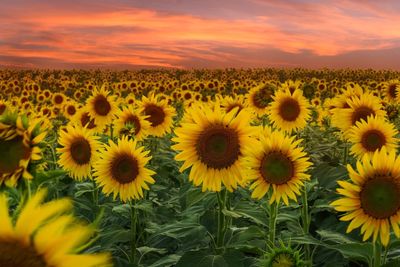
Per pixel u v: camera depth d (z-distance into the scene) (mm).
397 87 14648
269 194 5617
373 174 4453
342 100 10727
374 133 8008
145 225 7738
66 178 10336
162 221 7637
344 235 5633
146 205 6793
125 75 65688
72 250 1308
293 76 64938
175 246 6762
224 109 11570
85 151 8148
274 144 5629
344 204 4492
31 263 1285
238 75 64125
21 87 37750
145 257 6816
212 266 4801
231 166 5648
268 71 69750
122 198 6820
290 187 5527
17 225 1308
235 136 5695
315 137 13945
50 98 25828
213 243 5660
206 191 5727
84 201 7512
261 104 11930
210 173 5660
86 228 1348
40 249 1289
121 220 7699
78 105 18094
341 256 6031
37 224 1314
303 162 5547
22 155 3562
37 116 15422
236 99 12391
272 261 3963
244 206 5883
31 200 1346
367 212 4438
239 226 7141
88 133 8250
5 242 1302
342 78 60906
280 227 7191
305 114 10641
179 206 8195
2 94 34250
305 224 6223
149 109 11172
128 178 6793
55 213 1345
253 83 30953
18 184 3559
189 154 5770
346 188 4488
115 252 6629
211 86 30734
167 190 9164
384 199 4371
